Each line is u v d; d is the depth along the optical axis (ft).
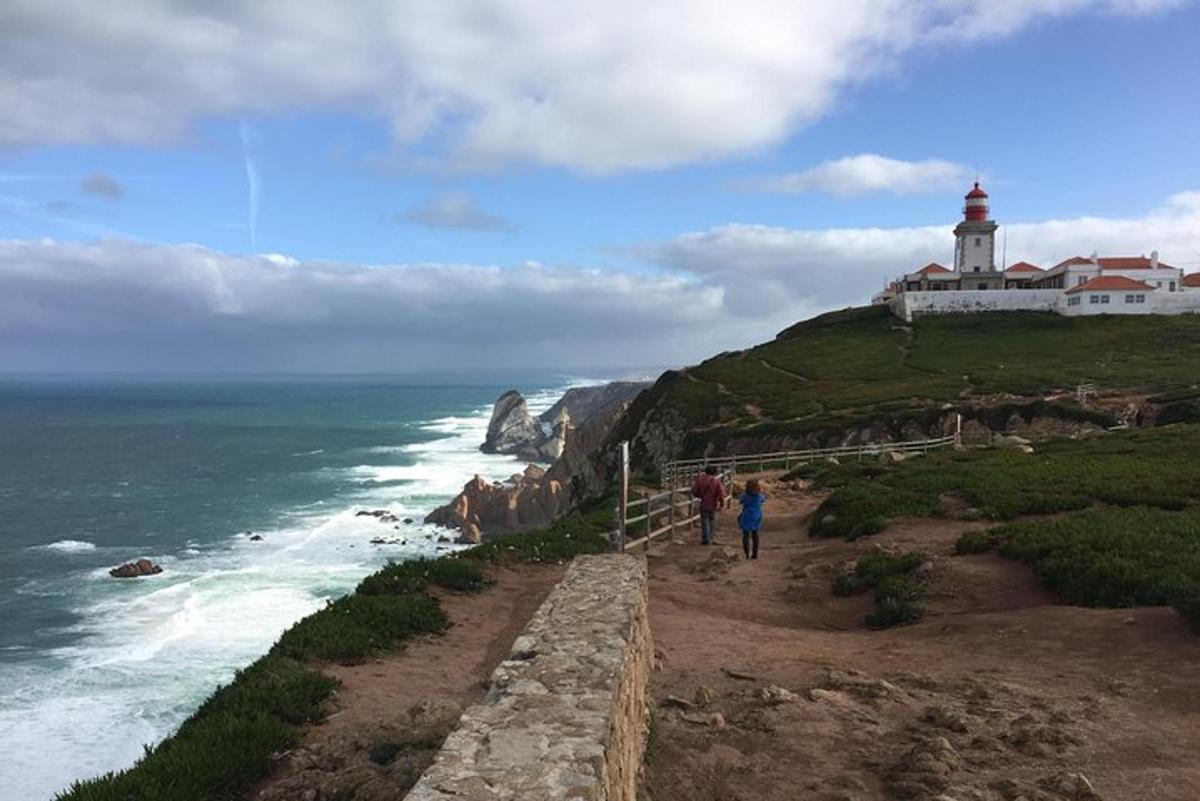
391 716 27.53
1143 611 34.37
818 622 43.55
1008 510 60.59
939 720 25.27
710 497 64.75
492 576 50.60
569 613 23.97
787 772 22.53
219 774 22.88
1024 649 32.55
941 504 65.62
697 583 51.42
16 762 64.49
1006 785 20.56
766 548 63.00
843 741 24.38
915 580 44.88
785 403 196.65
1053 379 190.39
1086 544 43.96
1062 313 300.40
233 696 28.58
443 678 32.27
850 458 124.88
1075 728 24.20
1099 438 107.96
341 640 35.06
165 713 73.72
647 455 204.95
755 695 28.30
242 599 114.21
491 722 15.93
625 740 19.15
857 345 285.23
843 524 65.05
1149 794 20.13
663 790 21.65
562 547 58.80
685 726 25.82
